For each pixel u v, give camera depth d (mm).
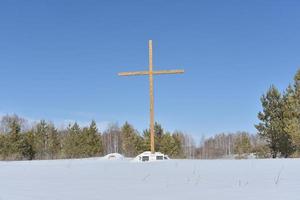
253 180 7820
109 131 86312
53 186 7656
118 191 6875
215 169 10234
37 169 11625
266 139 37281
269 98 36719
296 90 33281
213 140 100375
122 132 67688
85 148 61094
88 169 11211
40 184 7996
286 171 9320
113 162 14703
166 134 60094
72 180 8594
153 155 18672
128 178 8789
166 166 11586
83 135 62031
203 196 6152
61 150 65125
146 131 60812
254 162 12422
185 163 12648
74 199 6137
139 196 6305
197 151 94375
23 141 59906
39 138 65375
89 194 6594
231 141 96062
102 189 7141
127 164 12836
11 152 57406
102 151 64125
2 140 58500
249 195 6109
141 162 14000
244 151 61000
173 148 59062
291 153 35781
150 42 19734
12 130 59500
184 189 6926
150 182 7992
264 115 36969
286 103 34500
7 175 9938
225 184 7395
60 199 6156
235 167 10656
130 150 60500
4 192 6973
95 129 63188
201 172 9578
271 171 9398
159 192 6664
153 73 19641
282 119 35844
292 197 5820
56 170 11156
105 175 9531
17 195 6605
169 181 8055
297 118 33062
